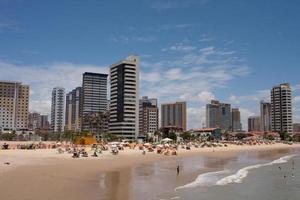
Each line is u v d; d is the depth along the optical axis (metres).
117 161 83.44
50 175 50.22
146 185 46.25
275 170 78.00
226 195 42.84
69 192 36.84
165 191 42.25
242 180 58.47
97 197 35.22
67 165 67.38
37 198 32.66
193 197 39.66
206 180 55.56
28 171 53.47
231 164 91.25
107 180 49.00
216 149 172.75
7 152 101.88
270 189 49.88
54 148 131.75
